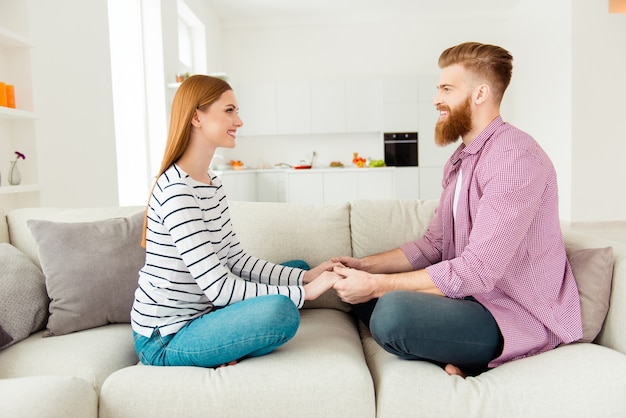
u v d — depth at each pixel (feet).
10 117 8.48
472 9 24.98
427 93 24.12
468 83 4.72
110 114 11.93
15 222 6.24
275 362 4.03
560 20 20.36
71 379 3.84
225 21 25.34
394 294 4.29
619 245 4.72
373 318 4.22
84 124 10.76
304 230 6.19
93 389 4.02
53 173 9.61
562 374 3.75
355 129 24.81
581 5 19.49
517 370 3.92
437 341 4.07
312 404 3.79
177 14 17.88
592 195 20.08
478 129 4.84
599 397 3.56
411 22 25.52
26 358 4.50
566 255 4.82
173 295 4.36
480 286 4.27
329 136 26.00
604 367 3.73
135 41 15.84
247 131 24.99
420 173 24.36
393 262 5.57
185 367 4.14
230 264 5.32
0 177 8.20
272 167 26.12
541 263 4.38
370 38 25.72
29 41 8.61
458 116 4.81
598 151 19.95
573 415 3.55
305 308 6.04
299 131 24.89
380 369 4.20
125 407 3.87
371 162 23.22
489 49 4.67
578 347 4.12
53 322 5.03
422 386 3.80
